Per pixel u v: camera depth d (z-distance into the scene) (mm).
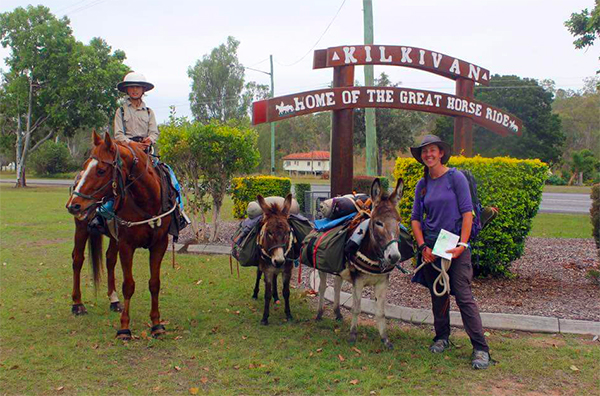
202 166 11680
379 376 4762
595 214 8156
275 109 8953
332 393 4453
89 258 7016
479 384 4602
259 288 8086
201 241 11977
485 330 5984
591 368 4898
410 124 44844
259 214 6977
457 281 5090
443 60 9883
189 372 4898
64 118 36844
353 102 9383
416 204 5457
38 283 8445
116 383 4676
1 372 4895
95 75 36312
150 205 5805
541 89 44125
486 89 44188
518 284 7746
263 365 5016
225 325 6320
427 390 4488
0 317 6605
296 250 6562
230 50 66812
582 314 6277
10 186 41875
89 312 6891
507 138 43562
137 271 9344
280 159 83062
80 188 5215
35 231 14883
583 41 15242
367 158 16391
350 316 6742
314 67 9727
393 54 9492
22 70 37688
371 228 5102
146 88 6945
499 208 7484
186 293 7848
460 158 7684
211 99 65625
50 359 5219
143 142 6535
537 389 4492
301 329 6207
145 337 5836
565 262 9453
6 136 44406
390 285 7820
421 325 6273
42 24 36438
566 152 70125
